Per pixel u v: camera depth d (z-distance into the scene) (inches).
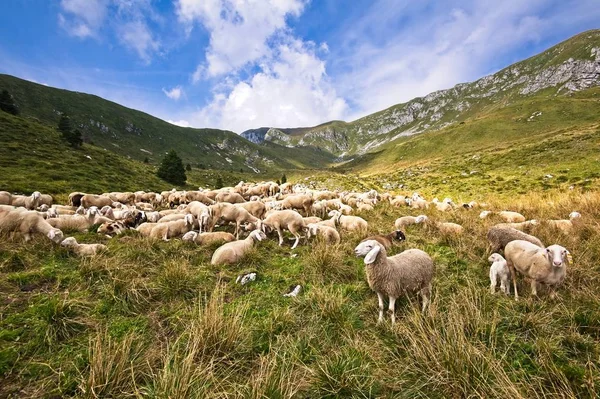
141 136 7377.0
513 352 156.3
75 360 148.6
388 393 134.0
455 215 549.3
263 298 224.4
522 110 5930.1
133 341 165.3
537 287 225.6
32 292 205.9
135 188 1480.1
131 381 132.8
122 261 265.4
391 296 196.2
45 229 317.1
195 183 2938.0
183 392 118.6
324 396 131.7
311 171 7229.3
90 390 124.6
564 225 373.1
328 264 271.4
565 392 124.6
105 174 1553.9
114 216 531.8
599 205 447.2
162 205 933.2
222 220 465.7
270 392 125.6
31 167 1256.8
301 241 396.8
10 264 242.1
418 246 334.3
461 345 141.6
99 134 6171.3
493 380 130.5
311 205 580.4
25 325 166.4
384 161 6481.3
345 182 2856.8
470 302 189.2
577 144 2258.9
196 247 347.6
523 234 289.7
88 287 215.0
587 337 162.7
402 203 873.5
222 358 147.9
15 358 145.6
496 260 252.5
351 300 219.8
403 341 164.7
